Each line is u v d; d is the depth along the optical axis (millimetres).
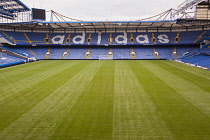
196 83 19266
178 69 29844
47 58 51406
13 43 49750
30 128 9648
